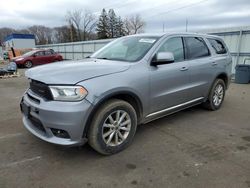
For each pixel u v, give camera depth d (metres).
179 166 2.88
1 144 3.46
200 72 4.43
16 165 2.88
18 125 4.28
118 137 3.20
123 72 3.12
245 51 10.12
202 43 4.71
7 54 31.94
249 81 9.52
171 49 3.92
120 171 2.77
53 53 19.06
